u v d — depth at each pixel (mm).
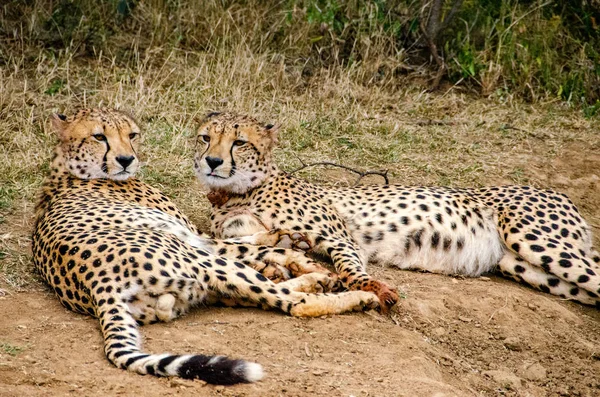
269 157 10414
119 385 6508
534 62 17094
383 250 10398
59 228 8266
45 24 16062
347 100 15305
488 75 16594
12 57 14930
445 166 13758
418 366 7582
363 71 16094
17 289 8445
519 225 10344
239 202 10391
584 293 10180
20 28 16031
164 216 9164
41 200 9797
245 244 9164
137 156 10133
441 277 10242
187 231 9070
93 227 8219
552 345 9109
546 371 8648
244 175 10172
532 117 15859
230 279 8023
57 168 9867
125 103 13867
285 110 14664
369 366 7422
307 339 7793
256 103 14820
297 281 8469
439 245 10344
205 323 7832
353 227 10469
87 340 7328
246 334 7703
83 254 7688
